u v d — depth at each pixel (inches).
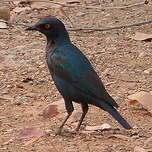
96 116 465.1
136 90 518.0
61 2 753.0
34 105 485.1
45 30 430.9
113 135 424.5
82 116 433.1
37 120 457.7
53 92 510.3
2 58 575.8
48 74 544.4
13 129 439.2
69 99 429.4
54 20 430.3
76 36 652.7
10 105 483.5
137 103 485.7
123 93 511.8
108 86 526.3
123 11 730.2
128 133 434.0
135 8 741.3
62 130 438.6
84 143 413.4
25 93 506.9
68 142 415.2
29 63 566.6
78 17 710.5
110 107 410.0
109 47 618.2
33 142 416.5
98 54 597.9
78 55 427.5
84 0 762.8
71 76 420.5
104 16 713.0
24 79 532.4
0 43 617.3
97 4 753.6
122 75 550.3
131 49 613.3
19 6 741.9
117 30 672.4
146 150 398.9
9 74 543.2
